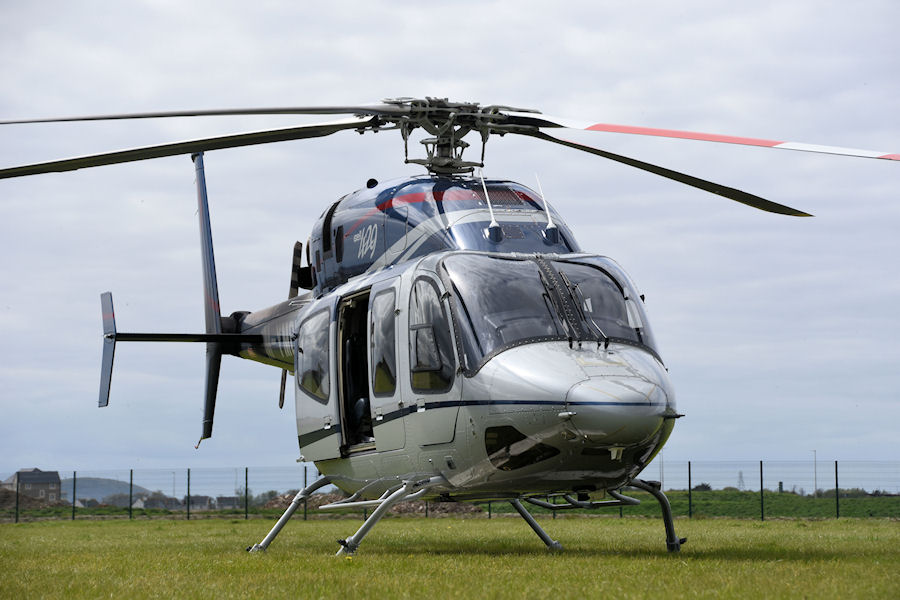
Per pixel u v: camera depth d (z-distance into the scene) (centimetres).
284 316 2517
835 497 5506
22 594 1115
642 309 1720
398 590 1065
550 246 1839
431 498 1811
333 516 5816
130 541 2689
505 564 1383
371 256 1973
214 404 2762
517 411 1534
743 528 3350
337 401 1934
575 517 5128
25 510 6281
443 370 1648
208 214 2930
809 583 1077
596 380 1510
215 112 1791
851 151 1505
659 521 4309
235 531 3584
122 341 2605
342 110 1867
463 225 1827
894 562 1395
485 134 2052
